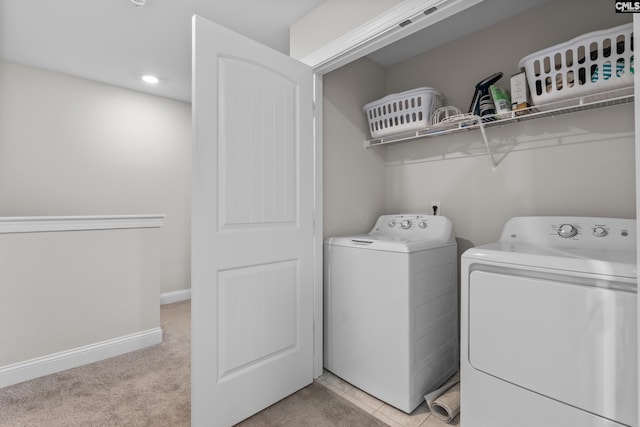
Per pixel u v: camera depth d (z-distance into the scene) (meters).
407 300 1.65
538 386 1.22
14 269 1.98
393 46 2.29
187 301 3.68
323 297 2.08
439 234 1.98
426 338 1.78
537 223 1.67
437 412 1.67
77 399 1.80
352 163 2.27
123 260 2.38
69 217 2.15
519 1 1.81
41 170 2.84
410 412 1.66
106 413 1.68
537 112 1.68
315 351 1.99
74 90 2.99
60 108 2.92
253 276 1.64
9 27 2.15
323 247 2.07
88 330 2.23
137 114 3.37
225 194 1.51
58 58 2.62
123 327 2.38
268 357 1.72
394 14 1.48
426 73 2.36
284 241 1.77
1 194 2.68
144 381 1.99
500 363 1.32
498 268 1.36
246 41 1.59
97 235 2.28
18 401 1.78
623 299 1.05
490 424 1.35
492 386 1.34
